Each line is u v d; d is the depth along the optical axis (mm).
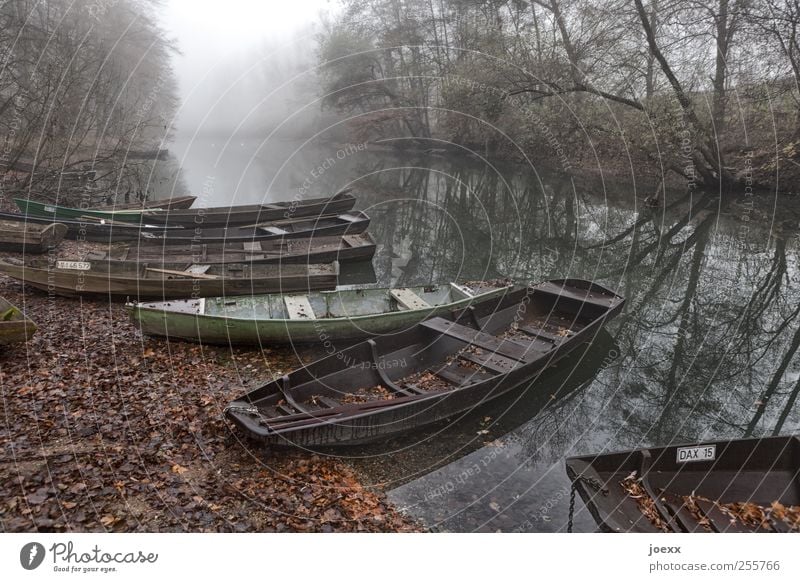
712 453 6539
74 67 24141
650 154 25453
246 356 10172
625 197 27906
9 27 23203
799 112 23562
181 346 10156
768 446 6656
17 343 9461
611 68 25359
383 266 18406
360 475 7188
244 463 7012
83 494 6086
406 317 11016
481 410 8977
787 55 21641
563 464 7828
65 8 27000
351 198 23000
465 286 13344
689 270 17703
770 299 15148
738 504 6355
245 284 12578
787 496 6500
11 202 19531
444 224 24656
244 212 20516
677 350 12242
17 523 5562
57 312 11281
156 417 7742
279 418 7121
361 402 8375
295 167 43250
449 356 10203
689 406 9906
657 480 6426
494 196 30219
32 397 7883
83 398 8023
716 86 24094
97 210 19250
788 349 12203
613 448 8469
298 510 6270
